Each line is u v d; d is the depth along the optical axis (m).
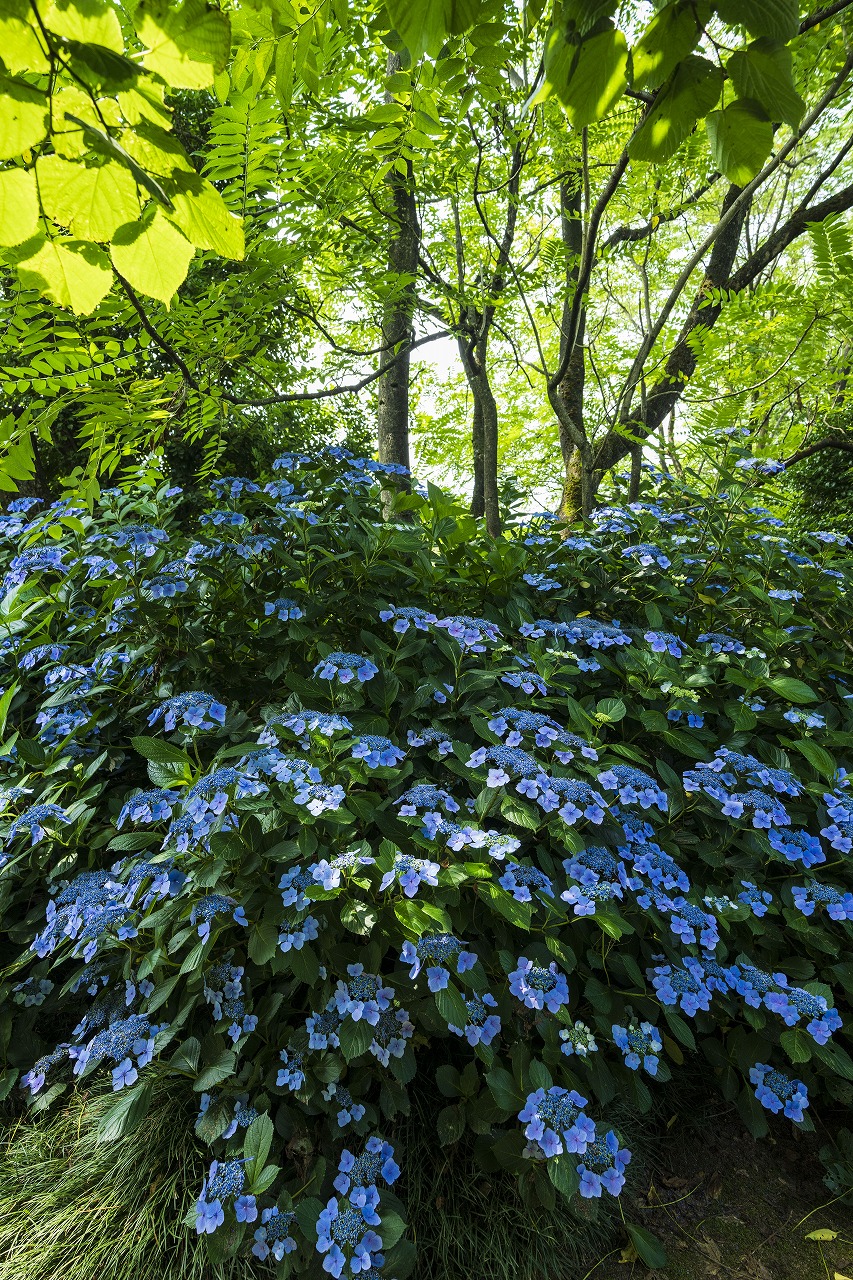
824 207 4.91
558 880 2.12
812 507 7.94
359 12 2.48
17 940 2.35
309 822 1.75
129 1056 1.95
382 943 1.87
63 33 0.77
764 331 3.72
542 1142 1.62
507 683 2.41
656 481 3.76
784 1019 1.95
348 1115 1.77
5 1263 1.77
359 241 3.79
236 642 2.74
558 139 4.02
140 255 0.96
